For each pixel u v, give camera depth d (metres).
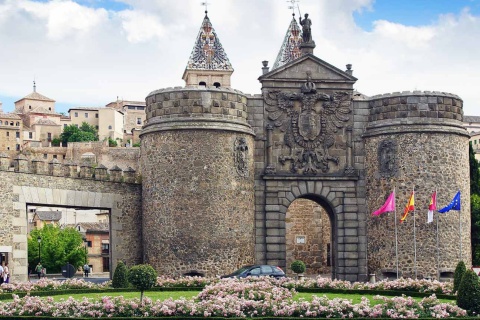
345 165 57.59
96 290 43.09
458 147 56.97
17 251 50.50
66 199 53.62
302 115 57.22
